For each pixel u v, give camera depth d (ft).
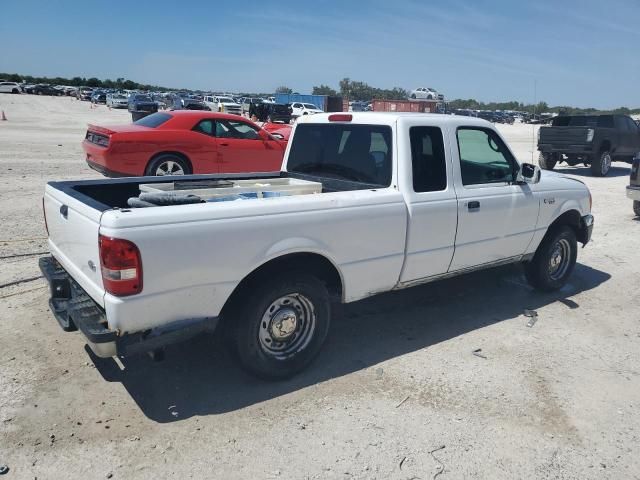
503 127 159.94
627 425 11.86
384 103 161.58
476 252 16.49
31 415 11.18
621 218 34.14
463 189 15.71
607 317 17.97
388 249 14.10
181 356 13.98
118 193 15.14
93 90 267.18
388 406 12.19
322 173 16.84
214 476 9.75
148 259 10.27
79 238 11.46
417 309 18.06
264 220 11.68
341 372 13.62
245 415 11.60
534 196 17.87
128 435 10.74
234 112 156.97
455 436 11.20
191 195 12.60
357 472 10.01
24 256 20.65
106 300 10.22
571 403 12.63
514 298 19.49
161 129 33.42
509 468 10.32
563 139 54.80
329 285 14.08
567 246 20.01
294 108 162.91
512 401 12.59
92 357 13.57
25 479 9.42
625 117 57.88
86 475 9.60
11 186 33.78
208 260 10.98
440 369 13.96
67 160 48.06
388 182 14.57
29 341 14.19
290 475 9.86
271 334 12.66
